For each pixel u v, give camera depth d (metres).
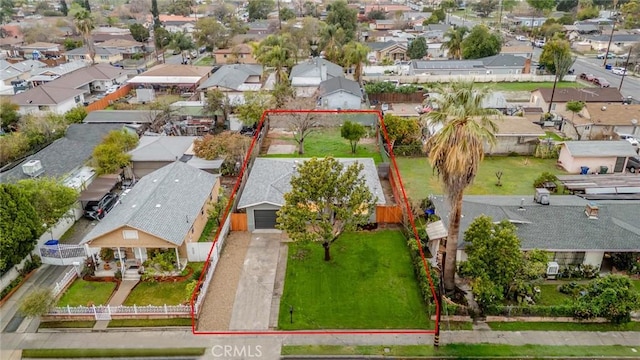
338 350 25.73
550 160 52.84
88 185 42.44
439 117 26.28
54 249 33.25
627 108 58.59
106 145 45.53
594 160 48.72
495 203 35.59
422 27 143.50
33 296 27.55
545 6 168.00
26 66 89.50
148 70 89.12
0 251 28.70
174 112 62.78
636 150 51.75
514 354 25.23
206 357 25.31
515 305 28.52
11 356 25.50
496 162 52.47
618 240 31.34
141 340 26.56
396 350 25.70
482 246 27.50
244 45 107.06
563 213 33.41
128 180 46.75
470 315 27.81
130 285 31.33
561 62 87.44
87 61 101.50
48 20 154.25
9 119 60.03
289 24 129.38
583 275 31.39
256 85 77.31
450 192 26.53
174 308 28.27
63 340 26.64
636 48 98.50
